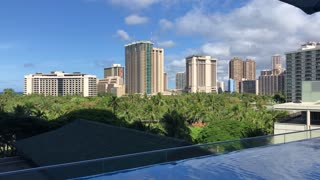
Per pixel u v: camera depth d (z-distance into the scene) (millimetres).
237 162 12352
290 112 68062
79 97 139000
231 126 54531
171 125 53406
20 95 146625
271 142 14953
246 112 82562
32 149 24641
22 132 39625
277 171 11664
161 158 11273
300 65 91500
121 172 10062
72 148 21562
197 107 91125
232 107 91625
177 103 102188
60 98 134875
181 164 11711
